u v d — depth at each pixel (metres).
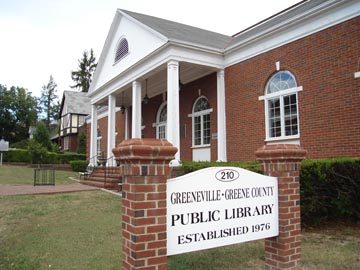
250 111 11.28
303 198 6.19
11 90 55.31
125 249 2.97
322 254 4.71
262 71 10.95
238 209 3.50
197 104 14.30
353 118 8.17
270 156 3.92
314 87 9.25
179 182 3.11
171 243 3.01
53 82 72.25
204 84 13.65
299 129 9.62
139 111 14.02
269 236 3.74
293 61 9.92
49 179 16.44
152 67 12.52
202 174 3.27
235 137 11.84
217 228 3.32
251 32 12.54
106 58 17.67
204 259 4.52
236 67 12.00
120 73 14.76
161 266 2.89
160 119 17.66
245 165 7.18
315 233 6.00
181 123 14.95
